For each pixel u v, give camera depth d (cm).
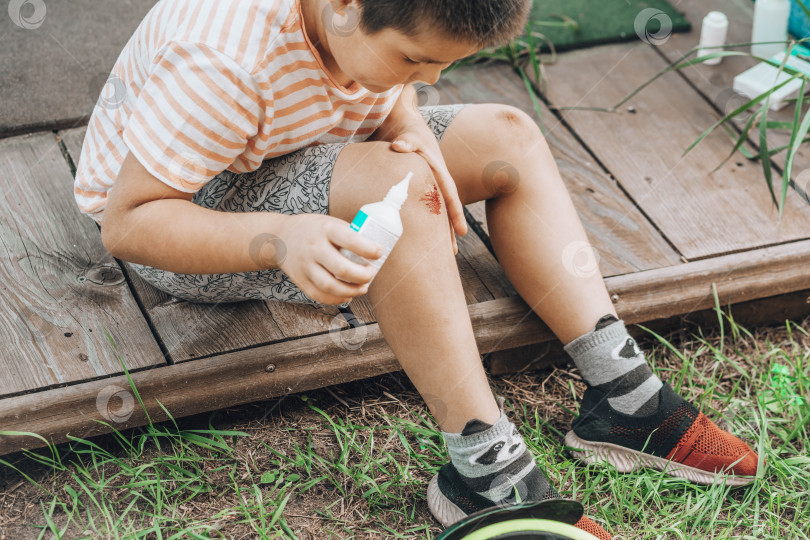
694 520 136
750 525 136
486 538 107
